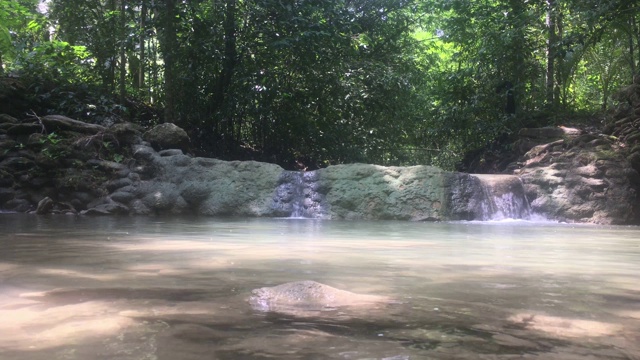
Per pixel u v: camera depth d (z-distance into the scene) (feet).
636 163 31.53
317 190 30.83
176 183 30.78
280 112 46.32
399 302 5.64
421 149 56.95
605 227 25.16
